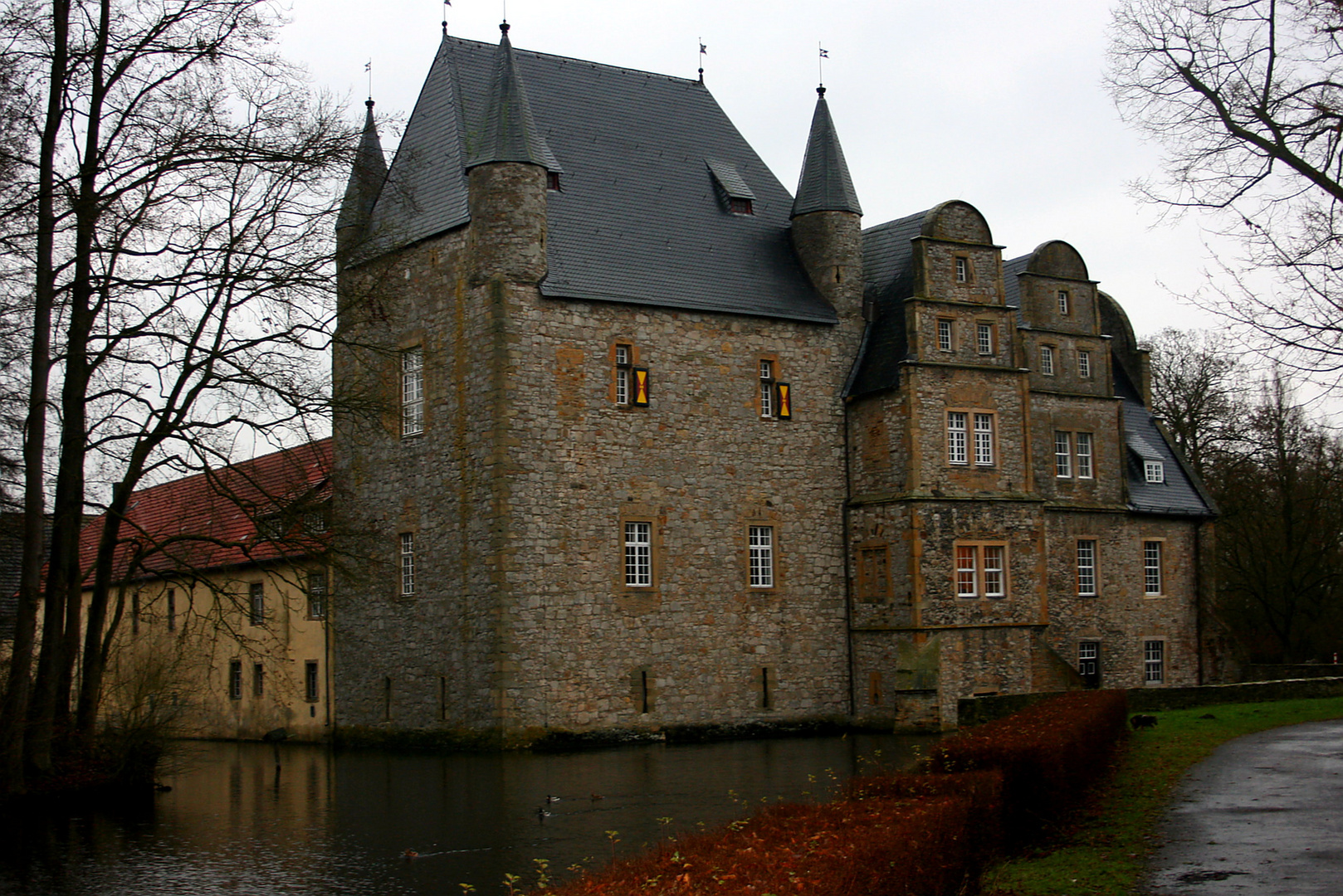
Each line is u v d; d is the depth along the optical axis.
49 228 24.55
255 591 46.81
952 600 40.22
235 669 47.88
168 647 36.03
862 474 41.84
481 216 37.31
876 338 42.72
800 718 40.62
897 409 40.72
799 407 41.62
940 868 12.69
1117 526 47.41
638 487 38.41
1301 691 39.97
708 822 21.81
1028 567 41.72
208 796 27.83
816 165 43.56
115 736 27.70
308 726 43.34
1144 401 52.53
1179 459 51.19
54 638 26.55
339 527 29.36
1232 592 63.84
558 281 37.62
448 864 19.16
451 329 38.25
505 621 35.88
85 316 25.97
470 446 37.25
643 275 39.53
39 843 21.84
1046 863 16.42
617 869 11.34
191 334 26.44
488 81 42.41
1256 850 16.66
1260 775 23.06
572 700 36.66
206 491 31.28
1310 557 59.91
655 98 45.12
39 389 25.17
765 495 40.72
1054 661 41.66
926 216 41.84
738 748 35.72
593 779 28.69
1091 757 21.88
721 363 40.31
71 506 26.83
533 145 37.78
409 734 38.88
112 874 19.06
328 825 23.17
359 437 40.94
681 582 38.88
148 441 26.84
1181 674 48.56
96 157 25.53
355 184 33.22
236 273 25.83
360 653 41.12
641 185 42.09
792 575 41.00
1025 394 42.47
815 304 42.66
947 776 15.55
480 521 36.72
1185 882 15.14
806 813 13.63
